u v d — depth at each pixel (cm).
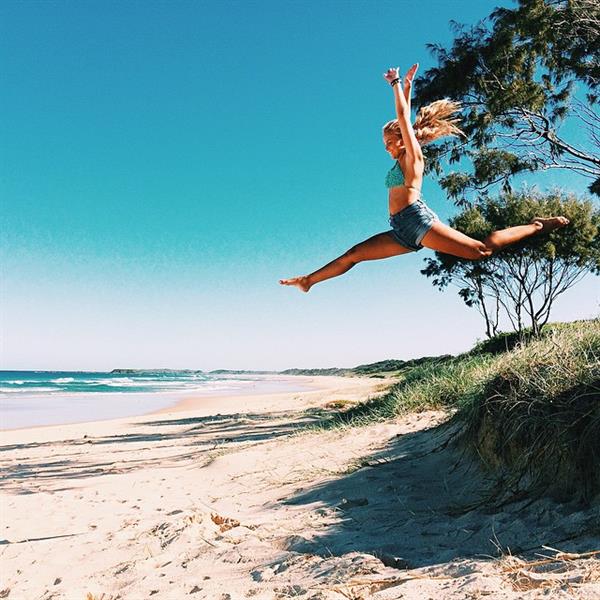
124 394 6006
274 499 742
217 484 929
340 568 407
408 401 1182
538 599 269
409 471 718
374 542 469
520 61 1602
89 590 466
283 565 446
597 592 262
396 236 406
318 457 947
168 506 805
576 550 362
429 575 359
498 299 3017
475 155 1722
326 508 631
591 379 515
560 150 1695
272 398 4406
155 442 1827
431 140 430
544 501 471
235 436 1775
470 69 1616
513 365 644
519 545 405
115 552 573
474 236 2547
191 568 488
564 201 2586
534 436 535
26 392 6216
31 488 1088
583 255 2570
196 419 2689
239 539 549
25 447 1900
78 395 5741
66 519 786
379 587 351
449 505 565
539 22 1511
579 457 473
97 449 1712
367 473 743
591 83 1575
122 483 1049
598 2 1477
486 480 588
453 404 1022
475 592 299
